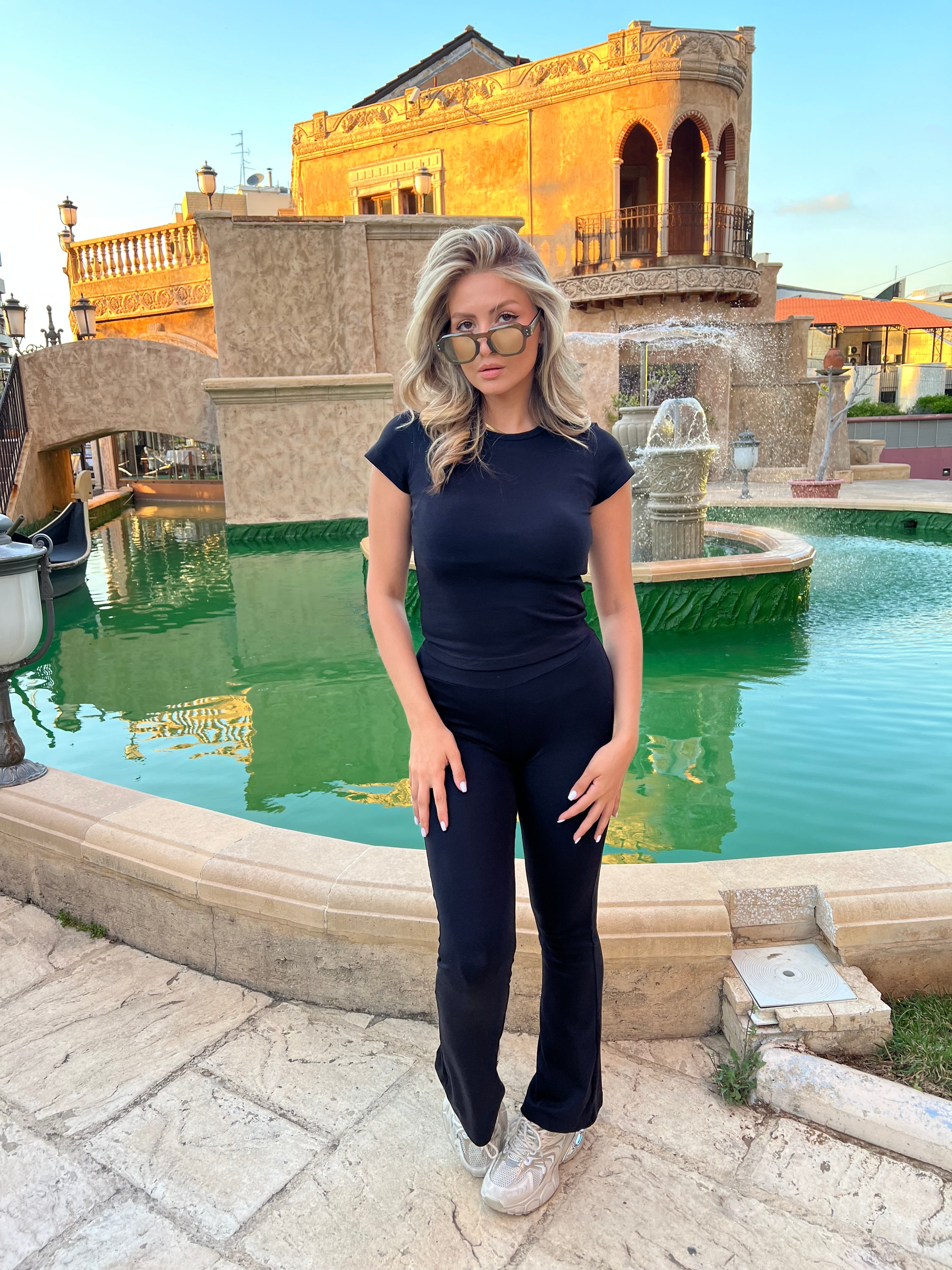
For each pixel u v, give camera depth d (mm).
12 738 2920
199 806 3590
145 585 9664
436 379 1439
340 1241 1523
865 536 11148
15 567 2707
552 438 1422
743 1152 1695
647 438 7242
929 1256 1472
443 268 1347
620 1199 1591
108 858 2434
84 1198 1628
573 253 19031
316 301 13406
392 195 20906
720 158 19422
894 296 47250
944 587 7742
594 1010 1573
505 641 1406
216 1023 2143
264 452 13234
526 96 18734
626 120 17844
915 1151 1661
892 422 21188
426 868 2229
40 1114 1841
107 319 18359
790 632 6398
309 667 6125
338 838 3404
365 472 13594
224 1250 1514
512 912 1424
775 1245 1496
